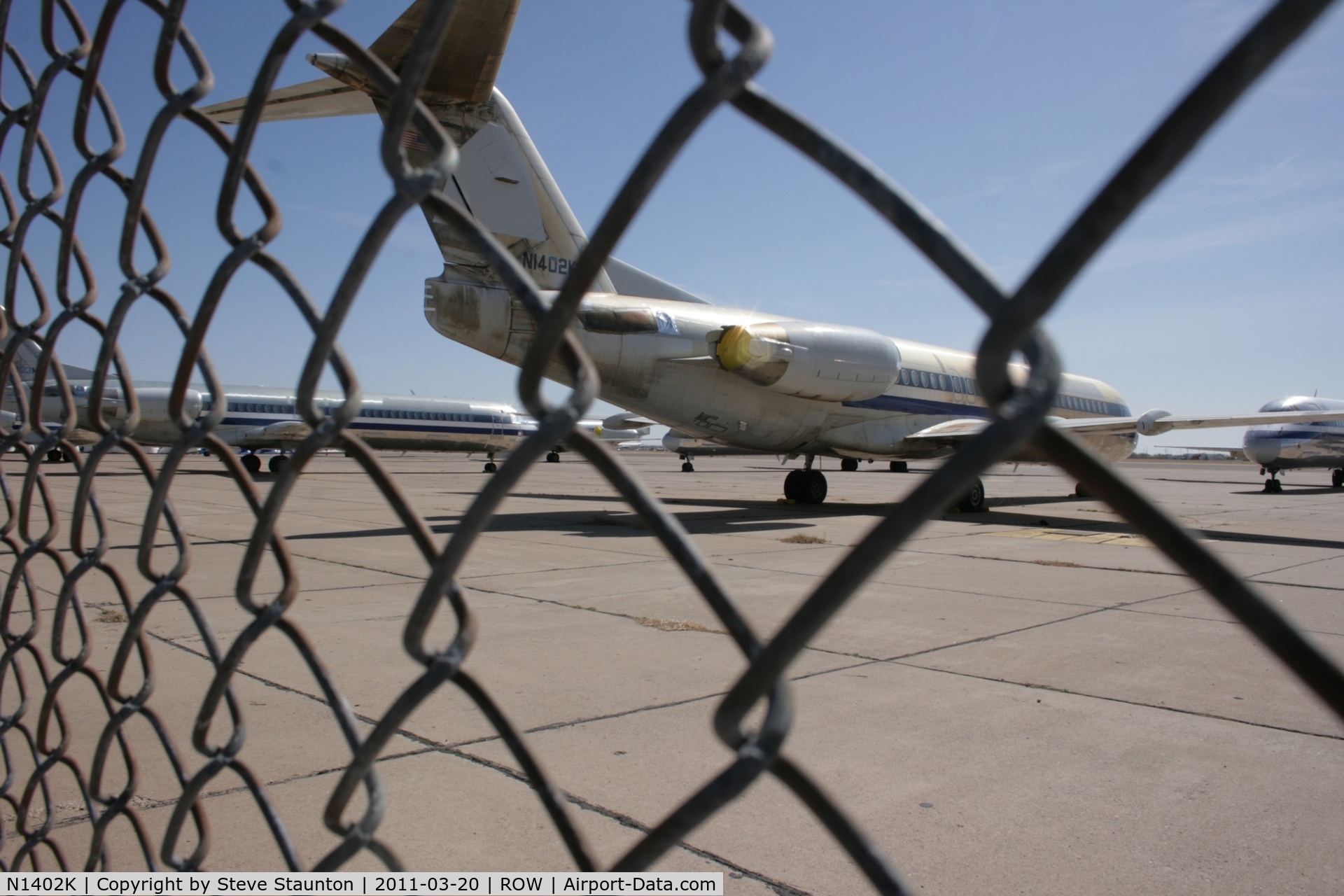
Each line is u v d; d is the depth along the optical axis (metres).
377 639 5.12
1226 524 13.85
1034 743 3.46
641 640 5.13
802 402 13.69
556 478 29.23
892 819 2.75
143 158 1.23
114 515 13.12
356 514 13.76
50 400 19.64
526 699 3.96
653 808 2.80
